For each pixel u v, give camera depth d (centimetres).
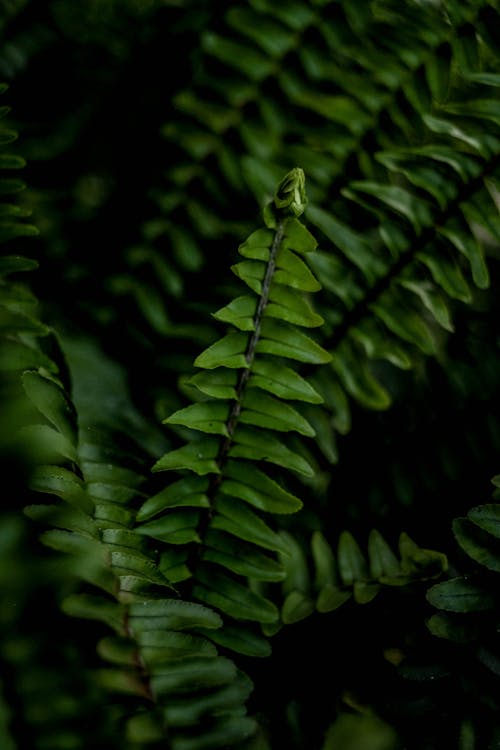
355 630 62
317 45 72
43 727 52
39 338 62
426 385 71
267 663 63
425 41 69
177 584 61
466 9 68
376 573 63
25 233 63
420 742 58
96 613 53
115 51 80
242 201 74
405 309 68
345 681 61
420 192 70
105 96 79
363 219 71
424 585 62
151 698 53
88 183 76
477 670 59
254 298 60
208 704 55
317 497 68
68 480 57
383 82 70
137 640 54
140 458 65
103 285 73
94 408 66
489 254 74
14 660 52
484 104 66
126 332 72
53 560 54
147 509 60
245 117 73
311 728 60
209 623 56
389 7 69
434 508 68
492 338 72
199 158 74
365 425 71
